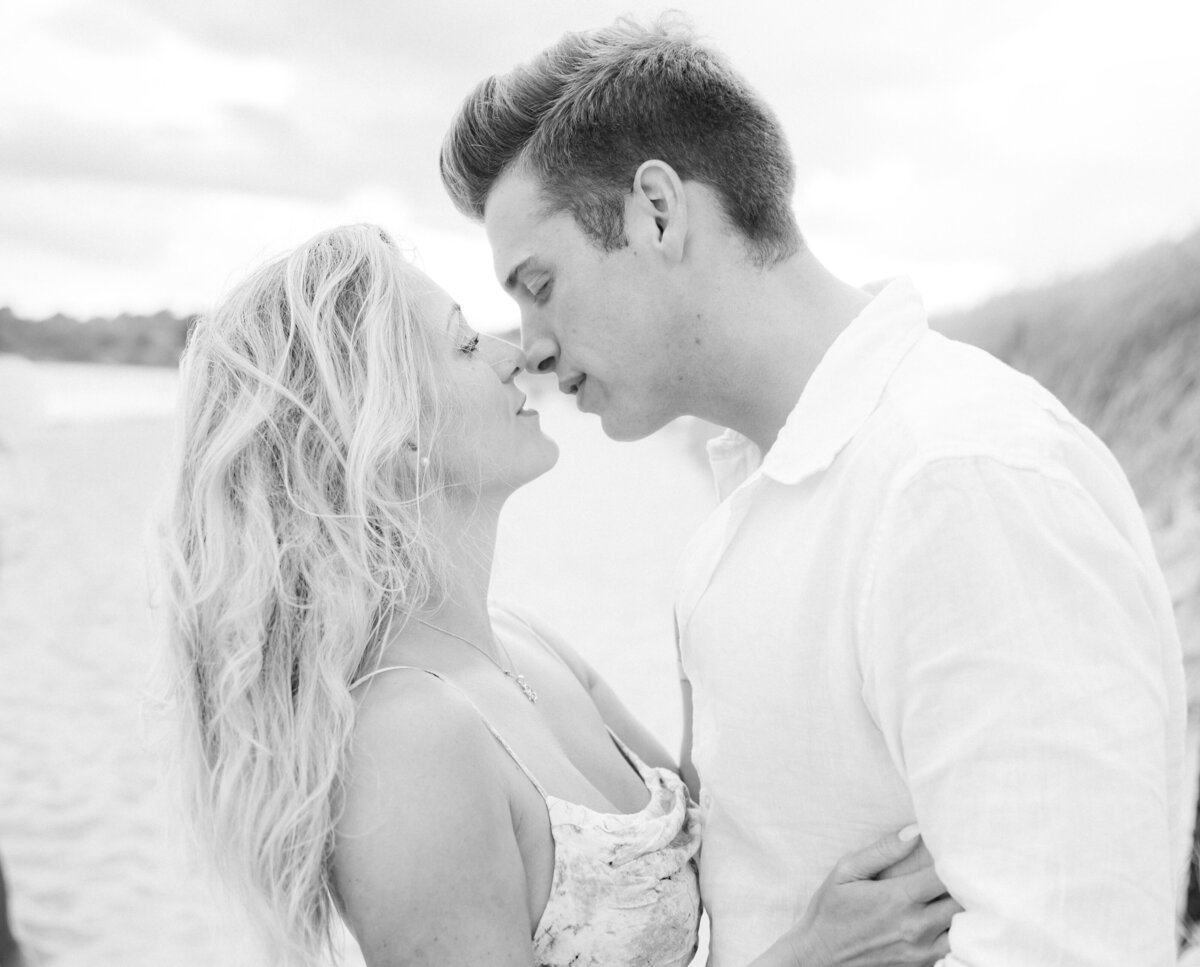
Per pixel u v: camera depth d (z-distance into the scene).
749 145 1.48
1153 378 6.81
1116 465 1.38
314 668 1.43
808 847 1.41
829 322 1.49
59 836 5.05
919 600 1.16
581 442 21.11
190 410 1.60
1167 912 1.10
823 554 1.32
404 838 1.34
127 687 7.25
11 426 18.31
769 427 1.54
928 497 1.17
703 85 1.47
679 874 1.55
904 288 1.44
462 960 1.34
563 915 1.45
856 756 1.33
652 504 13.77
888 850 1.33
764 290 1.49
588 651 7.43
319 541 1.50
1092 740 1.08
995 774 1.10
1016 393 1.27
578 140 1.49
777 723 1.38
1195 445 5.82
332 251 1.64
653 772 1.76
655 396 1.58
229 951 1.55
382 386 1.55
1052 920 1.06
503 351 1.71
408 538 1.56
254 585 1.47
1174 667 1.32
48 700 7.03
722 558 1.44
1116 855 1.07
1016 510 1.14
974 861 1.11
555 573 10.05
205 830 1.53
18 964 3.89
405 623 1.58
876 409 1.33
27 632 8.69
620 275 1.51
